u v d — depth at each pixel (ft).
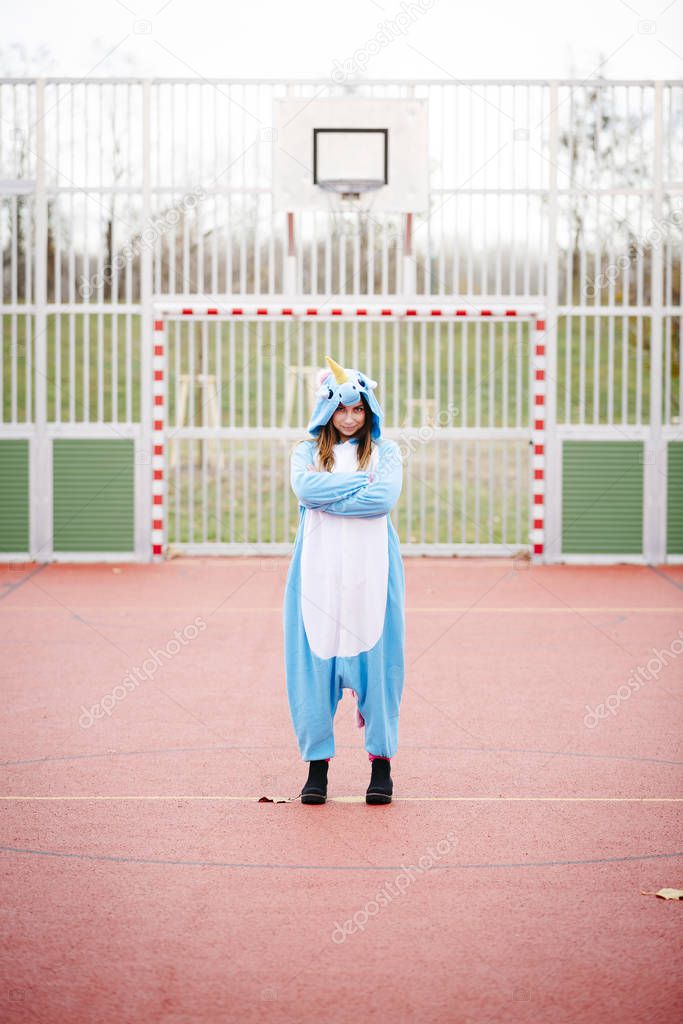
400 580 20.65
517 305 54.65
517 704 27.66
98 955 14.16
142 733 24.97
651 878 16.71
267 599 44.37
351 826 18.95
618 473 55.01
